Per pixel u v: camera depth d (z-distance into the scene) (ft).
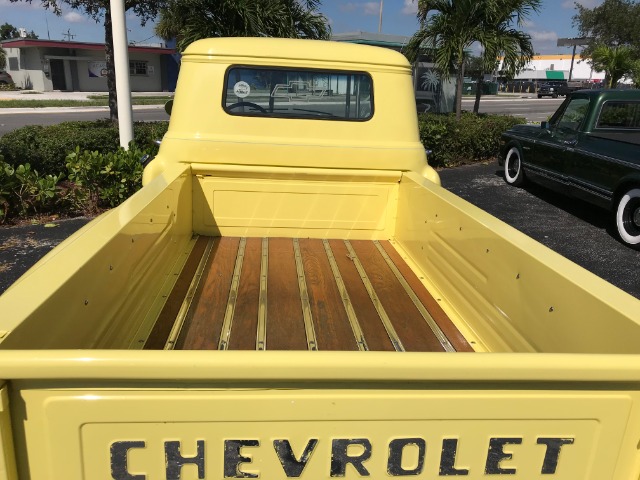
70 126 32.14
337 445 3.88
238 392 3.69
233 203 11.62
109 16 34.53
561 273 5.55
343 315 8.48
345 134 11.51
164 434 3.72
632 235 20.25
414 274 10.18
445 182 31.01
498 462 4.03
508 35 41.47
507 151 30.60
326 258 10.84
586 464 4.08
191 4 29.09
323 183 11.63
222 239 11.65
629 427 4.00
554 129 25.44
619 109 22.97
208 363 3.51
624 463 4.10
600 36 93.45
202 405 3.68
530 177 27.84
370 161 11.57
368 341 7.75
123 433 3.68
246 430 3.77
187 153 11.20
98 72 126.72
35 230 19.24
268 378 3.59
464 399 3.86
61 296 4.53
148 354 3.51
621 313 4.53
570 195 24.36
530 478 4.09
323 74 11.28
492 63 41.65
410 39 44.11
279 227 11.85
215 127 11.22
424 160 11.91
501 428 3.95
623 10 89.97
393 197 11.87
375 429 3.87
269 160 11.35
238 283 9.43
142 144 27.96
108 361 3.43
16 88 128.67
